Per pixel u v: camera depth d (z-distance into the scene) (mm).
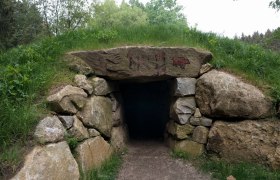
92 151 5191
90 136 5316
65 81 5539
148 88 8641
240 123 5738
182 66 6344
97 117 5562
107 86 6270
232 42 7473
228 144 5668
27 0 12938
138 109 8883
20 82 5047
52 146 4293
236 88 5809
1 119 4316
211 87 5949
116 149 6246
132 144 7328
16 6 12141
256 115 5738
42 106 4848
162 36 7105
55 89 5242
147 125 8852
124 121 7684
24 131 4254
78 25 13812
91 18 14203
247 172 5238
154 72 6324
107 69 6246
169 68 6344
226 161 5621
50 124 4508
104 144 5668
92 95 5746
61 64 6074
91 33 7574
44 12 13469
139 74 6309
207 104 6031
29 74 5512
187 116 6195
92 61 6242
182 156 6062
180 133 6168
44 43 6980
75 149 4812
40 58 6152
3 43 11367
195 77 6402
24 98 4902
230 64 6477
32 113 4539
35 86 5191
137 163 5906
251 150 5508
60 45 6719
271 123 5668
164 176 5340
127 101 8656
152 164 5848
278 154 5332
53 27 13539
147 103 8781
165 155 6293
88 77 6102
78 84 5547
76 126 4953
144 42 6875
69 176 4332
